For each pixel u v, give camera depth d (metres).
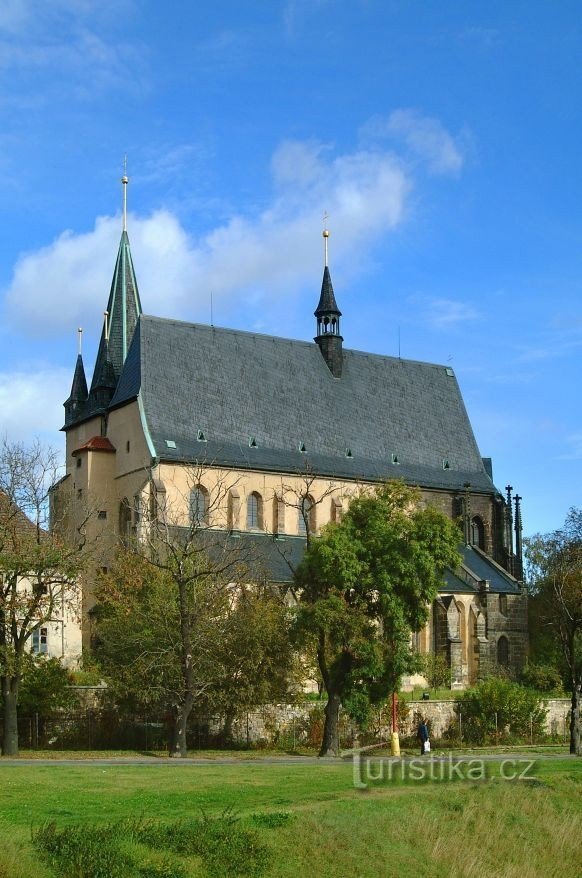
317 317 136.38
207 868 39.47
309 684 97.31
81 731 76.75
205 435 119.25
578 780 59.00
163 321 123.56
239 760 67.88
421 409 140.75
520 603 124.88
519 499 139.00
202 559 84.19
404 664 75.69
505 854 48.66
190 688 71.00
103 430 124.44
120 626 77.44
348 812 47.03
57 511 105.19
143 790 48.94
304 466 122.94
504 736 89.56
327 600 74.94
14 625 68.06
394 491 79.81
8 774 53.91
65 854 37.94
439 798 52.31
